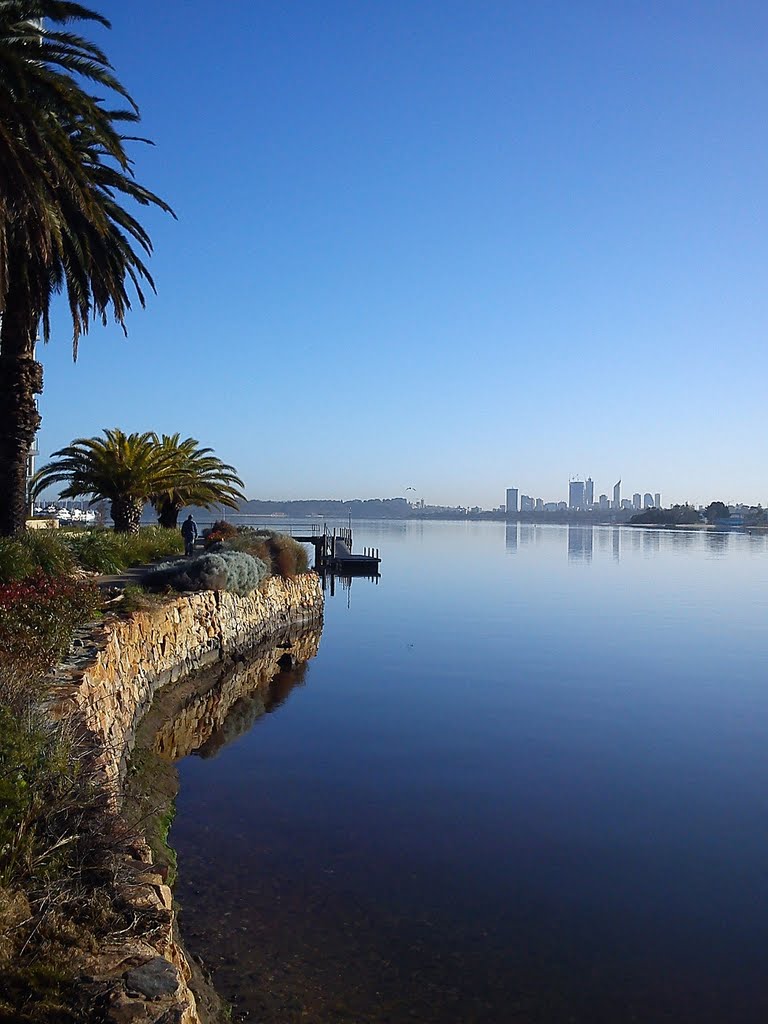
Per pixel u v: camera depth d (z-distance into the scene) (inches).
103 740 344.2
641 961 318.0
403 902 359.9
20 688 305.7
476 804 493.7
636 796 514.3
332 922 337.4
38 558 672.4
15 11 550.0
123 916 206.7
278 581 1259.2
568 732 668.7
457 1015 277.1
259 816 461.1
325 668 955.3
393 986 292.0
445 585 2084.2
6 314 697.0
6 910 189.2
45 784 236.8
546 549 4025.6
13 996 168.4
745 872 403.5
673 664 988.6
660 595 1851.6
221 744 620.1
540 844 433.4
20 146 483.2
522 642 1155.3
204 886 362.3
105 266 682.2
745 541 5241.1
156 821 416.5
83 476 1346.0
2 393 700.0
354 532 6761.8
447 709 748.0
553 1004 287.3
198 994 263.1
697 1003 291.0
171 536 1519.4
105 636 543.2
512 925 343.3
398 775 548.4
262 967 297.6
